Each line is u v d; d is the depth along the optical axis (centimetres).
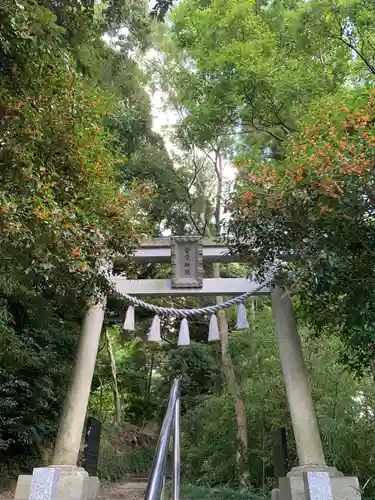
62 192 328
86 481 482
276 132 714
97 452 575
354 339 391
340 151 359
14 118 286
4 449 647
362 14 555
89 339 563
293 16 588
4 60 291
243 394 789
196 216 1078
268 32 638
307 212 364
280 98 609
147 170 930
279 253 408
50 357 712
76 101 329
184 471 864
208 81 682
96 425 582
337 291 374
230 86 619
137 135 913
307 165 366
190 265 600
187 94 729
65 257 310
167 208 983
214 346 1130
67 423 511
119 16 511
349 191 332
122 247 400
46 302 724
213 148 1035
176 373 1113
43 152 318
